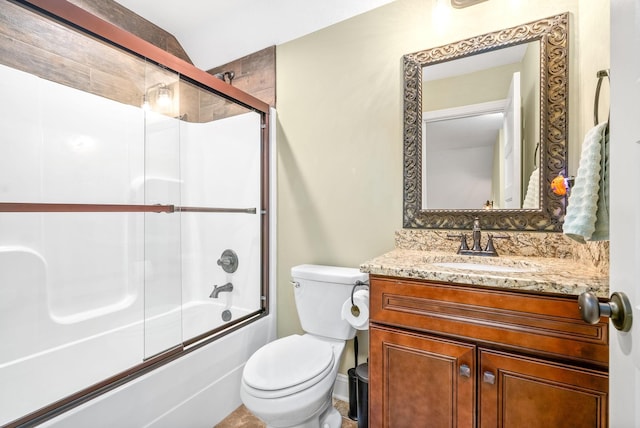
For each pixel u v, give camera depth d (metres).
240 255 2.04
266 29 1.96
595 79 1.05
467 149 1.43
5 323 1.37
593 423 0.79
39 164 1.54
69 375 1.45
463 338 0.96
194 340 1.50
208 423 1.46
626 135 0.48
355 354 1.59
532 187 1.30
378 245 1.65
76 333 1.56
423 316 1.02
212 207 2.17
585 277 0.88
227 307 2.05
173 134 1.92
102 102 1.77
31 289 1.46
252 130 2.00
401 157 1.59
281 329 1.98
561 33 1.24
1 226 1.41
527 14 1.31
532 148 1.30
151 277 1.82
